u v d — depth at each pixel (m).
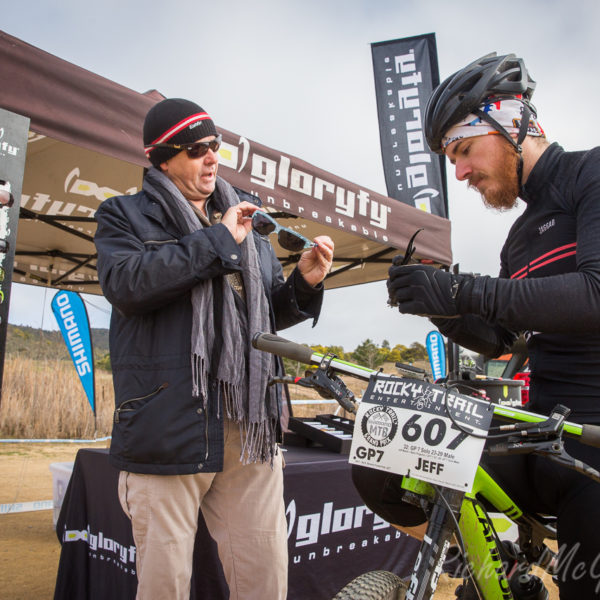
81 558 2.23
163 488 1.36
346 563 2.43
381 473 1.25
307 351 1.13
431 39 6.72
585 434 0.84
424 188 6.24
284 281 1.93
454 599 2.73
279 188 3.42
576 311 0.95
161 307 1.43
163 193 1.54
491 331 1.40
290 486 2.23
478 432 0.92
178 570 1.36
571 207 1.15
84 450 2.32
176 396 1.36
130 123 2.58
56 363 8.16
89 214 4.61
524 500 1.24
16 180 1.86
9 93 2.18
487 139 1.19
